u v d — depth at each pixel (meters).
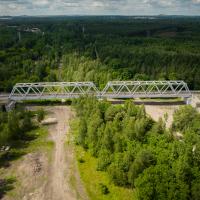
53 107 113.62
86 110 94.44
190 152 63.03
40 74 143.88
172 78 140.12
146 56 170.62
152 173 58.62
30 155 78.31
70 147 82.25
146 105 117.31
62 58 175.88
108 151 70.94
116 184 64.62
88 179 67.56
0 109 104.06
